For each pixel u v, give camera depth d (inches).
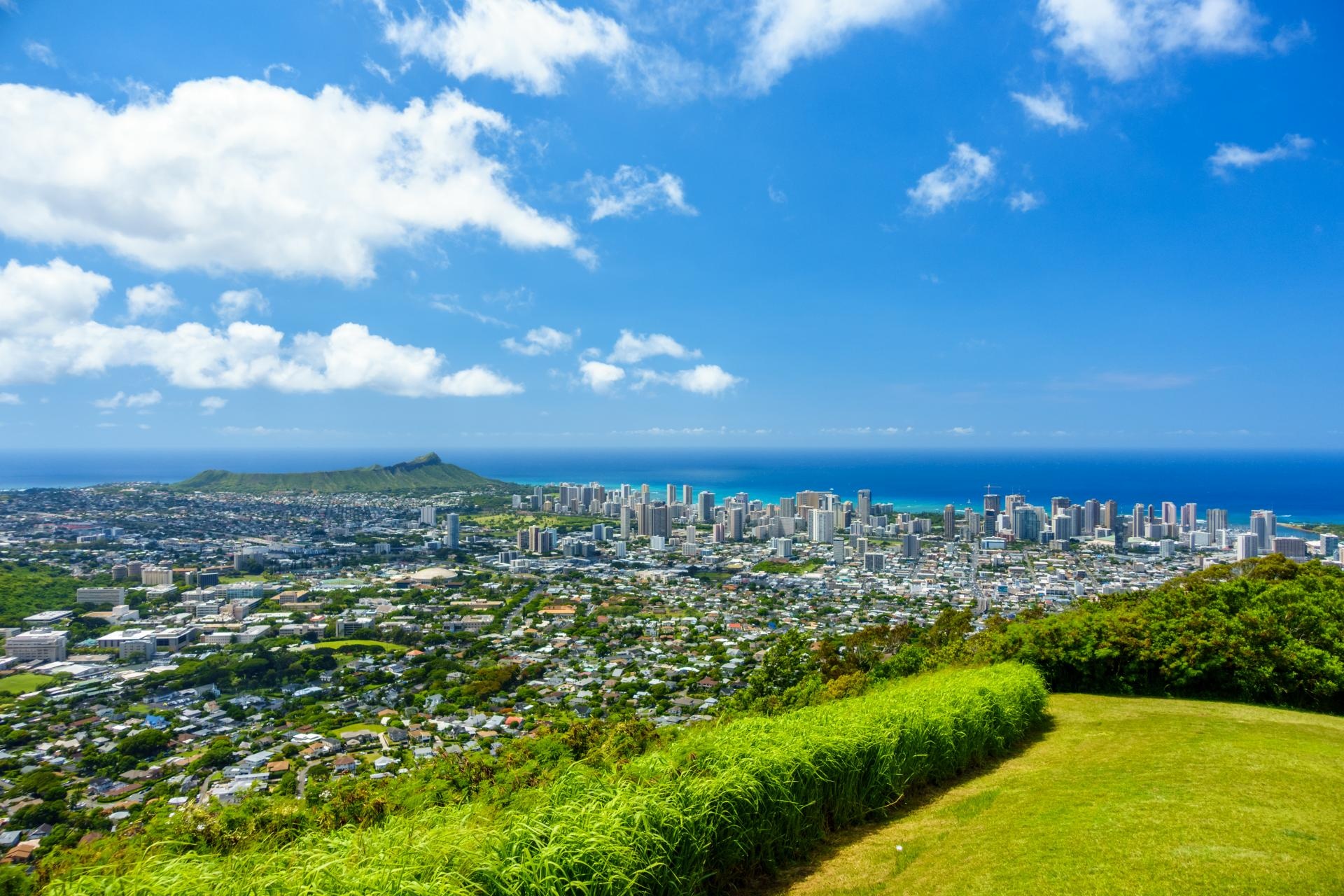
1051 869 175.2
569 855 137.4
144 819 214.5
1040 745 332.5
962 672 421.1
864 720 247.9
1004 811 228.2
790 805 199.6
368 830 156.3
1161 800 218.2
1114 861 175.5
